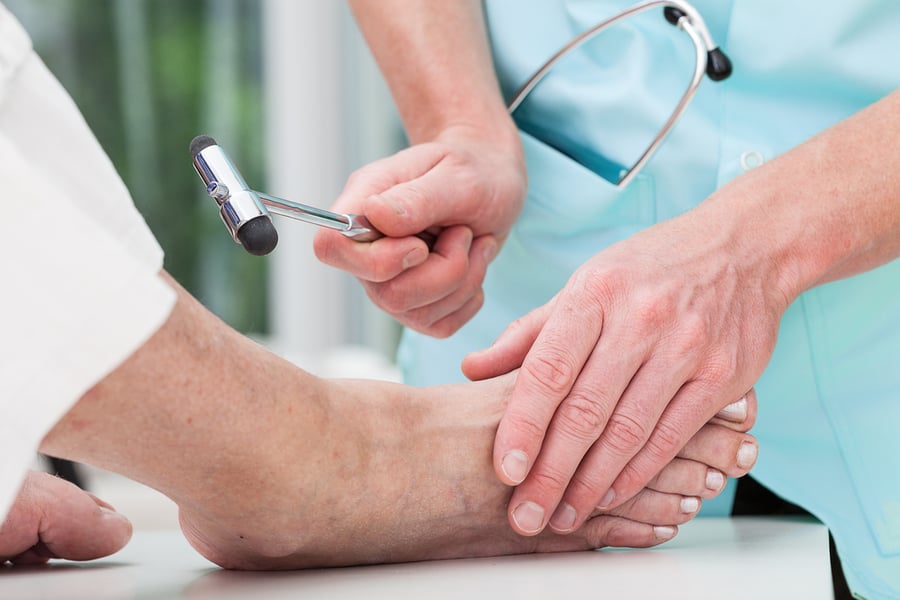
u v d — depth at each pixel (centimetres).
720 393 73
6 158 42
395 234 83
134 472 56
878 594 88
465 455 68
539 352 70
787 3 93
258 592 57
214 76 293
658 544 75
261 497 60
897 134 81
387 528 66
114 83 283
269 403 59
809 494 94
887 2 92
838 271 81
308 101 297
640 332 71
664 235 77
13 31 47
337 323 305
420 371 117
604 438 70
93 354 42
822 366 93
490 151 95
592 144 104
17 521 69
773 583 57
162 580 63
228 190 69
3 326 41
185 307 55
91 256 43
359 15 105
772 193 79
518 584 58
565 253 106
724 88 98
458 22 103
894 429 92
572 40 99
